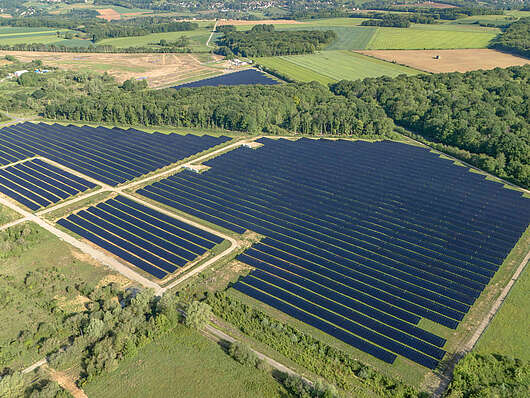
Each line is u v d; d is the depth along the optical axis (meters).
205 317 87.56
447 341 84.06
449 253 108.69
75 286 101.38
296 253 110.81
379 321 88.38
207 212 132.12
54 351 83.12
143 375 78.19
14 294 100.06
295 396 73.50
